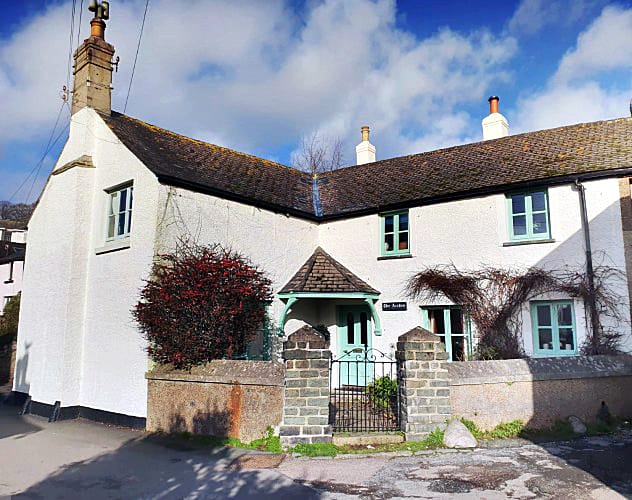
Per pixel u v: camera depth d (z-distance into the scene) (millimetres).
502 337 11773
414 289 13219
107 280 11578
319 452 7688
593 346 10773
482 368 8844
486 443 8211
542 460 7285
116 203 12102
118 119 13336
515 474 6680
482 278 12234
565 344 11359
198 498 5961
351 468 7051
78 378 11773
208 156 14266
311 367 8164
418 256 13359
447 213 13086
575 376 9281
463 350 12367
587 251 11180
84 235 12312
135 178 11398
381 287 13883
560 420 9047
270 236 13492
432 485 6305
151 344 10023
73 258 12031
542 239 11742
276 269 13562
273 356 12820
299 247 14484
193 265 9750
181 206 11180
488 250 12367
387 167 16469
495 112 16438
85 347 11875
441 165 15000
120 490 6273
